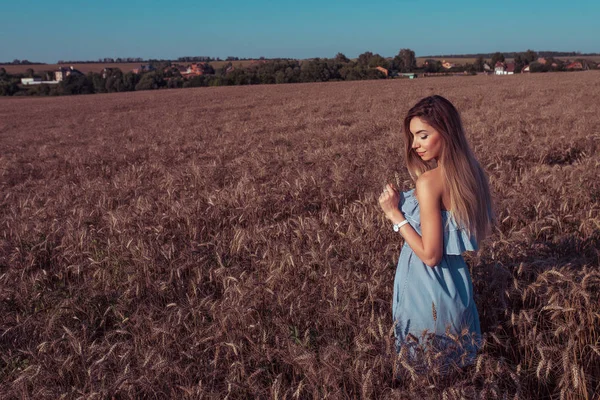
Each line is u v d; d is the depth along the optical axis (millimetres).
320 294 3424
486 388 2373
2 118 35625
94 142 17656
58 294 3742
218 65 174750
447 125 2342
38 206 6805
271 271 3588
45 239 4988
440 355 2479
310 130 15055
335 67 94562
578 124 11766
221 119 22922
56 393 2645
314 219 4699
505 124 12867
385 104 24609
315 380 2516
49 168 11867
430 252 2434
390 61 121375
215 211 5602
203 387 2592
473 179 2426
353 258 3883
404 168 7238
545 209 4871
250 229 5094
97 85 99625
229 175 8156
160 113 29703
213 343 2990
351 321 3021
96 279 4082
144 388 2600
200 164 10250
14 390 2648
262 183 7031
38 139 19906
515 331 3117
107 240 4719
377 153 8609
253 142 13094
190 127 20000
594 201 5230
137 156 12820
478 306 3318
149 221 5320
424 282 2676
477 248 2633
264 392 2625
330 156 8898
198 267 3967
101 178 9188
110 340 3266
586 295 2865
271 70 101000
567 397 2490
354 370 2553
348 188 6402
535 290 3111
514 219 4742
